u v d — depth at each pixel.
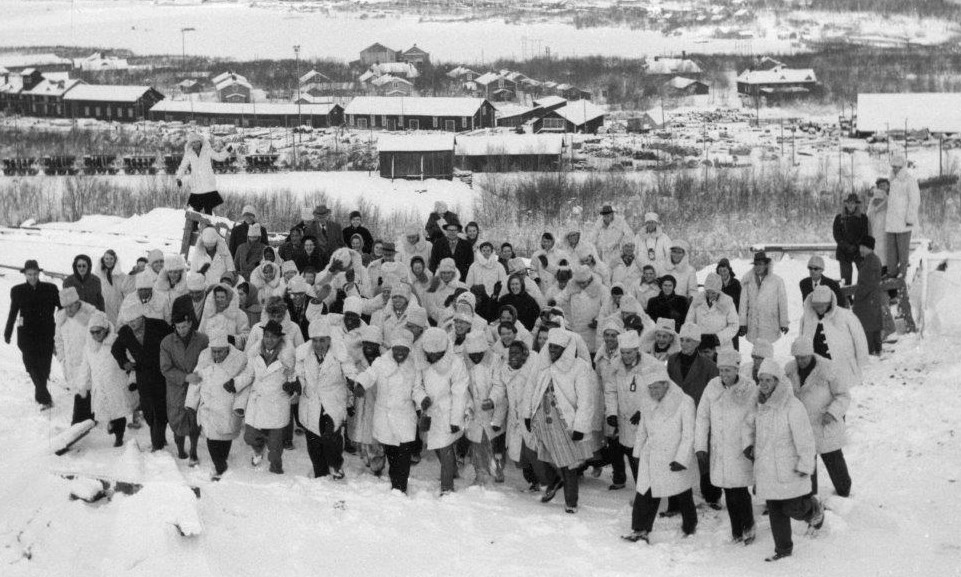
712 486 13.13
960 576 10.36
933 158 90.88
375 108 120.56
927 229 59.34
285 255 19.14
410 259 17.91
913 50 189.50
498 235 61.25
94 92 132.75
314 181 78.00
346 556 10.89
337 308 16.39
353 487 13.27
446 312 15.63
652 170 84.69
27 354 15.96
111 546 10.43
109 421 14.22
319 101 135.38
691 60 165.62
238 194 67.38
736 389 11.39
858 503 12.26
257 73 173.00
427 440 13.96
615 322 13.57
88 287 16.28
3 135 114.44
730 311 15.34
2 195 68.00
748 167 86.50
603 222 20.14
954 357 17.94
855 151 94.75
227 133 117.00
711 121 124.88
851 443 15.05
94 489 11.57
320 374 13.41
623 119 128.25
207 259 18.05
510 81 152.12
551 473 13.54
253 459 14.09
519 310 16.23
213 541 10.78
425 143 78.62
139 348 13.85
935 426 15.12
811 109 134.00
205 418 13.30
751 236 57.69
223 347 13.27
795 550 11.23
